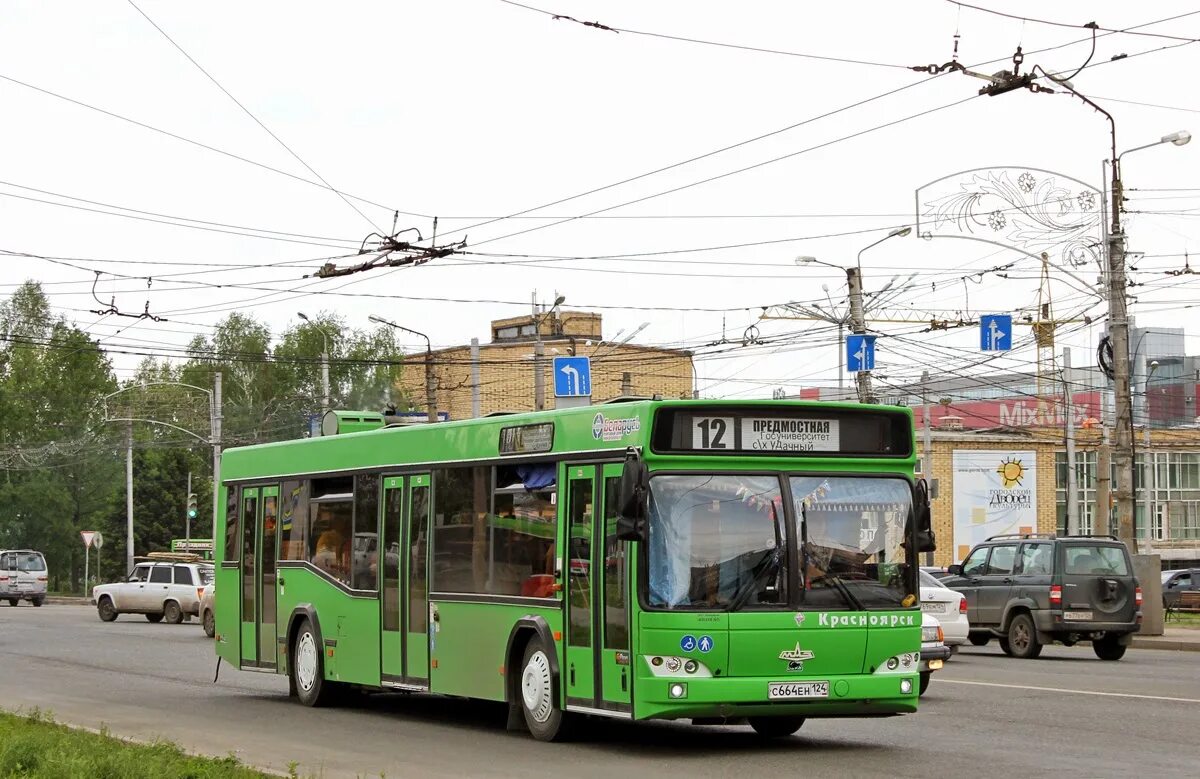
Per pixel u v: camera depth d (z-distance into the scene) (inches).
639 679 493.4
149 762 458.0
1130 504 1226.6
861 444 521.3
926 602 889.5
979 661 1007.0
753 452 507.5
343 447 703.1
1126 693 730.2
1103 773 456.4
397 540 650.2
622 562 505.7
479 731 598.9
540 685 554.6
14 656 1117.7
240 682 885.8
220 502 824.3
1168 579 2030.0
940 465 2493.8
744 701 489.7
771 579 500.4
